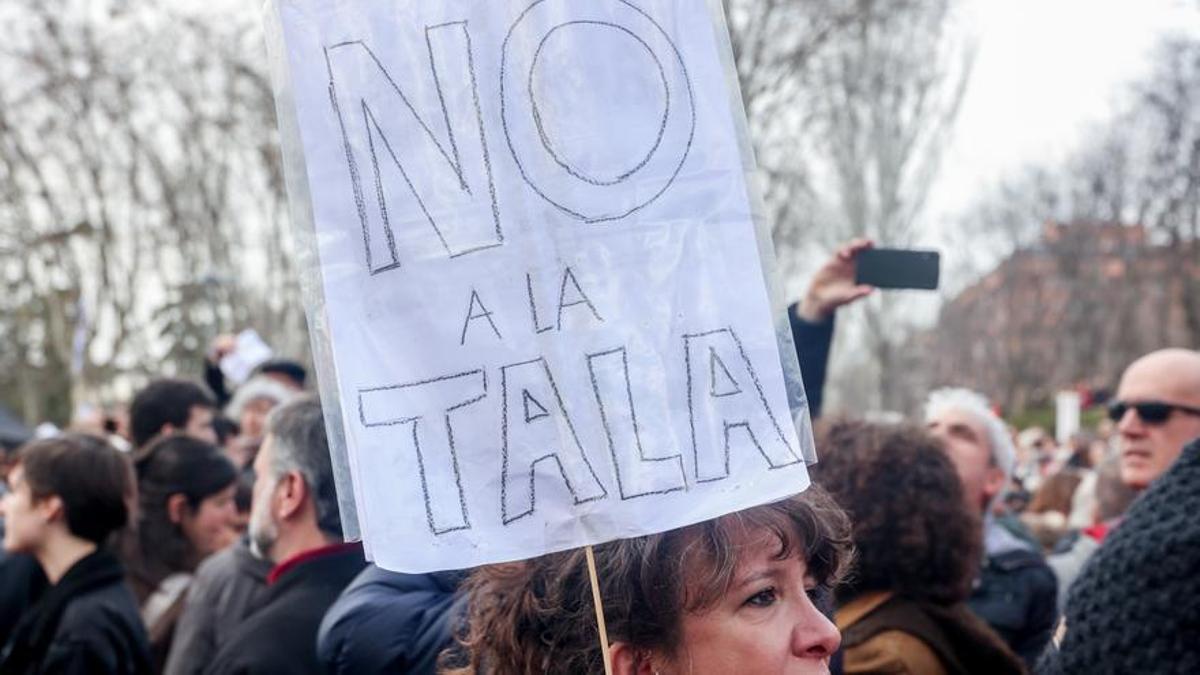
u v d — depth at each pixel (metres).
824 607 1.99
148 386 5.66
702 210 1.78
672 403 1.75
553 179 1.77
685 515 1.72
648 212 1.77
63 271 22.12
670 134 1.79
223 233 20.59
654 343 1.75
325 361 1.80
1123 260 41.22
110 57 19.69
